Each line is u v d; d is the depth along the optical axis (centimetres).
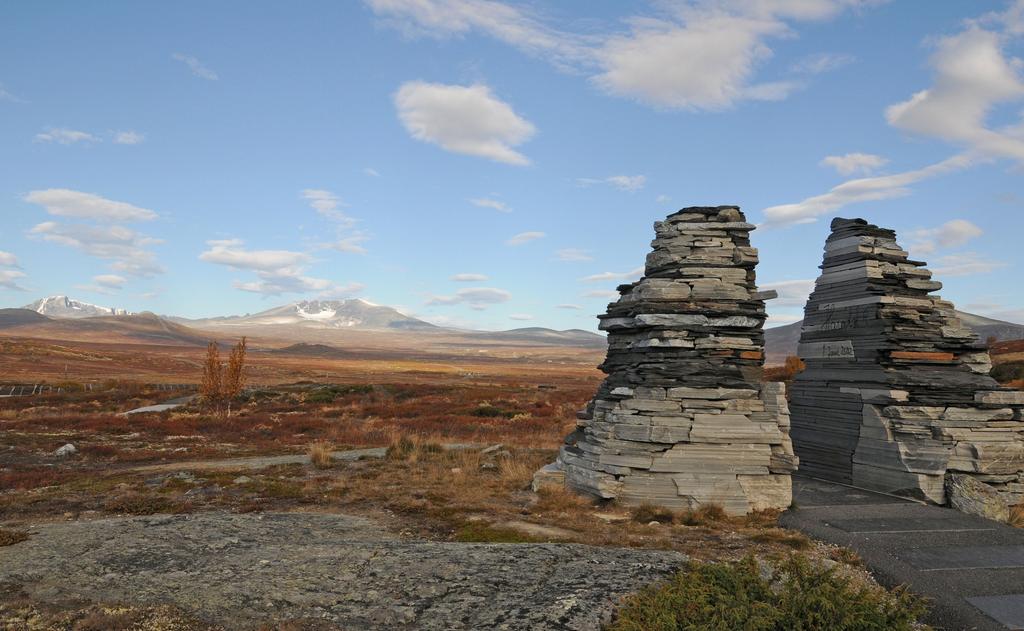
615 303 1688
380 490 1622
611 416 1514
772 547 1129
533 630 726
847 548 1117
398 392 5838
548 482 1596
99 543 1021
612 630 718
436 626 744
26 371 9631
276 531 1150
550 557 974
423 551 1006
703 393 1446
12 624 727
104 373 10562
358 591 841
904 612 706
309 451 2541
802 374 1934
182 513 1381
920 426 1552
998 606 871
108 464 2214
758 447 1419
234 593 830
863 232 1767
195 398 5184
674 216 1641
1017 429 1572
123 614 763
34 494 1597
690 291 1530
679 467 1407
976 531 1212
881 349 1661
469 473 1861
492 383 10038
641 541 1147
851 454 1708
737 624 670
